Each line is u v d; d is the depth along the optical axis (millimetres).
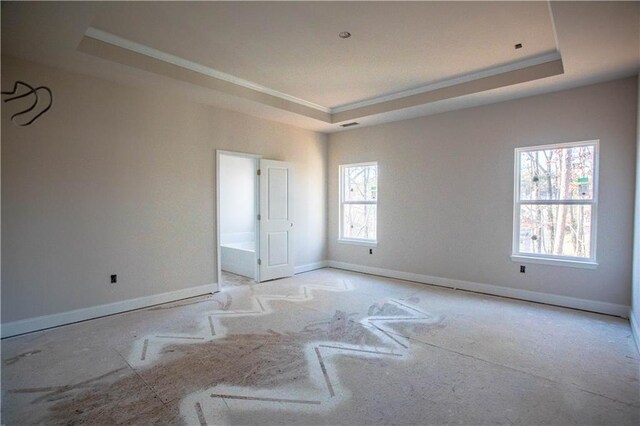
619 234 3914
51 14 2639
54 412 2186
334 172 6727
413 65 4020
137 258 4242
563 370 2701
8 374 2641
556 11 2506
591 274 4098
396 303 4445
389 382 2537
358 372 2680
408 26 3121
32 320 3488
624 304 3898
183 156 4652
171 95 4473
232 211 7953
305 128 6305
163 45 3529
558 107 4266
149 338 3324
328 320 3826
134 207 4207
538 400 2309
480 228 4949
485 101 4684
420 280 5586
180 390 2432
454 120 5156
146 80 3936
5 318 3344
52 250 3609
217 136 5016
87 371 2689
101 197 3939
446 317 3908
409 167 5664
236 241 8008
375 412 2191
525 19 3000
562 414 2162
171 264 4562
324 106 5680
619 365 2775
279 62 3939
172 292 4574
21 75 3387
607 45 3045
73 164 3732
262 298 4695
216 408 2230
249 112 5277
